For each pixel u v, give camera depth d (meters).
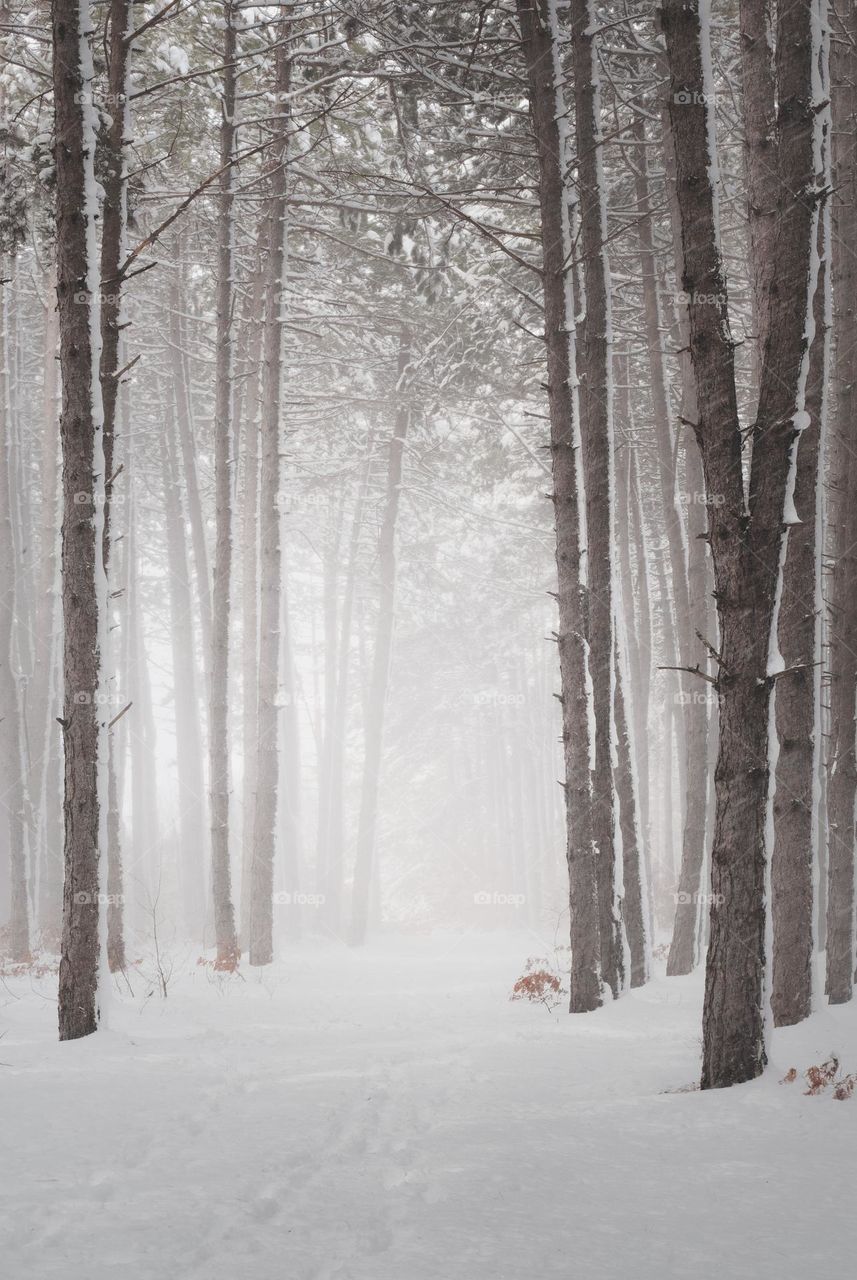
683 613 20.23
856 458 12.84
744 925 7.29
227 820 19.33
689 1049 9.45
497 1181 5.04
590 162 13.95
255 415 25.58
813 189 7.23
